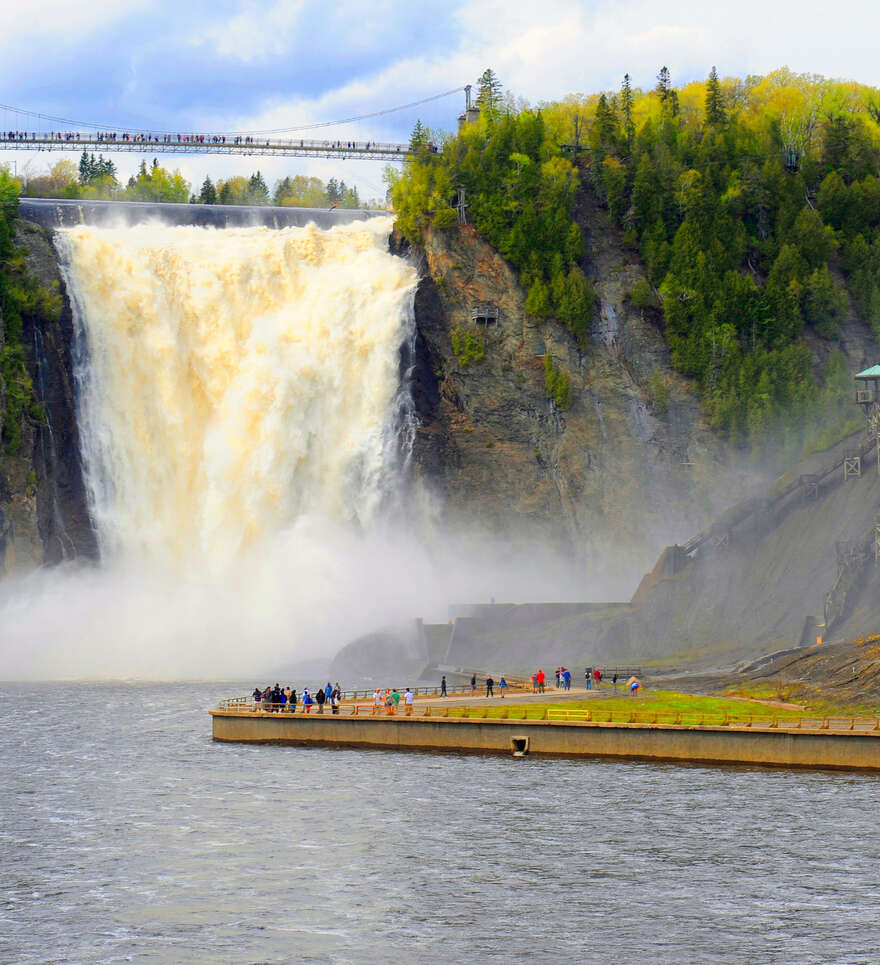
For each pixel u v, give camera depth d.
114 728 123.31
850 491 147.88
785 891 73.38
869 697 109.69
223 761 106.69
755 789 94.12
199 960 65.25
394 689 124.81
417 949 66.50
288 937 67.94
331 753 109.94
